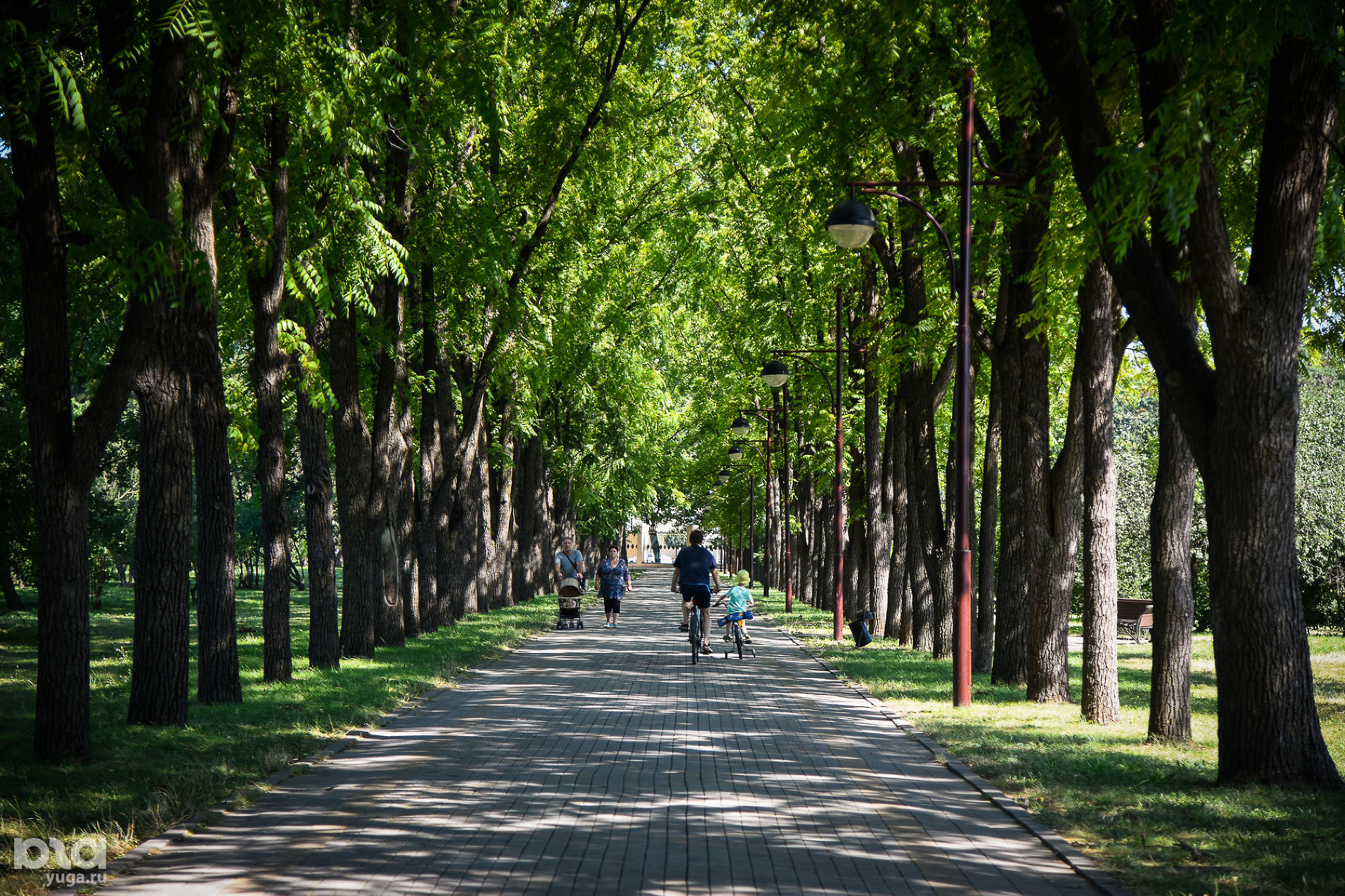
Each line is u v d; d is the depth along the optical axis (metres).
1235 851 6.50
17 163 9.14
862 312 28.03
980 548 19.84
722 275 31.95
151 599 11.29
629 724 11.73
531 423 36.59
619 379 40.41
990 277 19.84
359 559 19.39
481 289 23.39
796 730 11.52
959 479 14.13
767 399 44.31
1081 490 15.29
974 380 23.83
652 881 5.74
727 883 5.73
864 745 10.58
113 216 11.64
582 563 30.03
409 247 18.83
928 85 14.89
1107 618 13.02
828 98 16.88
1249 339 8.47
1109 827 7.07
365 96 11.99
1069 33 8.74
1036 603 14.99
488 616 33.56
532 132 22.31
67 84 8.52
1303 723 8.48
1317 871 6.02
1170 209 7.51
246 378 25.61
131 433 37.41
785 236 25.75
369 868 5.96
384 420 20.89
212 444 13.31
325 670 17.02
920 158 18.22
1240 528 8.54
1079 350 13.72
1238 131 9.57
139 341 9.48
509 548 41.00
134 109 9.61
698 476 57.69
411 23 11.96
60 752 9.23
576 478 44.66
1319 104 8.39
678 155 27.95
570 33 20.97
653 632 28.23
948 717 12.75
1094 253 9.05
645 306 33.78
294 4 10.26
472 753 9.82
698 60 25.34
